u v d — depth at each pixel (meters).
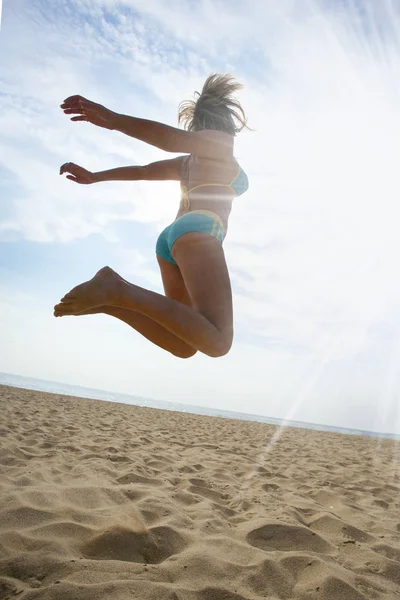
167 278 1.92
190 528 2.31
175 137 1.49
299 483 4.12
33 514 2.14
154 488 3.09
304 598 1.71
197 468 4.36
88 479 3.11
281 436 10.54
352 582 1.87
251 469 4.66
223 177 1.62
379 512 3.33
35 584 1.57
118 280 1.29
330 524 2.72
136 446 5.27
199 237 1.51
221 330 1.38
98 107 1.39
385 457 7.97
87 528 2.06
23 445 4.32
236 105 1.72
